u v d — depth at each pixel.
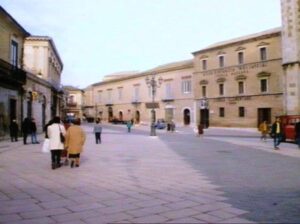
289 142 25.27
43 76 36.84
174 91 58.00
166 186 8.47
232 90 46.12
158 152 16.88
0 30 23.38
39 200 7.00
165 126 51.03
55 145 11.17
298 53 34.00
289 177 9.86
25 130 20.83
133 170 10.98
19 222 5.55
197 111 51.50
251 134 37.12
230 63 46.34
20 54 27.94
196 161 13.51
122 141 24.64
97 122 22.59
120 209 6.33
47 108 36.81
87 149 18.14
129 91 71.12
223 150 18.39
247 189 8.16
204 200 7.04
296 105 34.00
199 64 51.03
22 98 27.58
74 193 7.64
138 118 68.50
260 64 42.66
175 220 5.66
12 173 10.30
